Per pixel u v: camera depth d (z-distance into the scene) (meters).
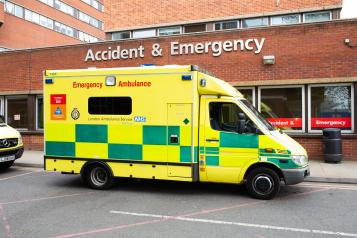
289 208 6.63
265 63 12.00
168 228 5.49
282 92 12.16
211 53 12.80
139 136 7.79
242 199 7.32
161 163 7.64
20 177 9.91
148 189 8.26
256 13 15.41
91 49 14.58
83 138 8.23
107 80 8.02
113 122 7.98
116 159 7.97
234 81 12.48
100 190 8.18
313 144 11.62
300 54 11.77
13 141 10.89
